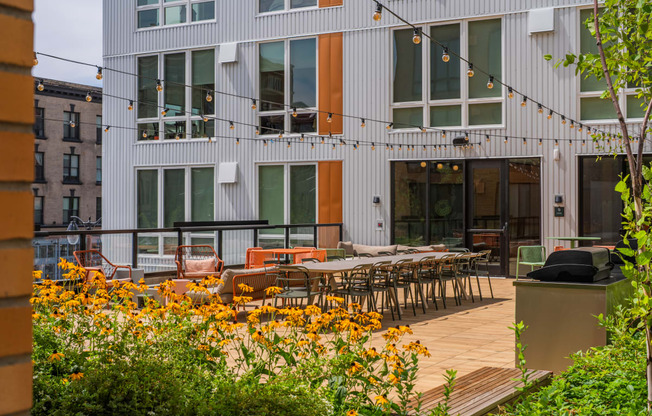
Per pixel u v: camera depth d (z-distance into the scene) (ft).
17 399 3.55
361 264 29.48
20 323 3.58
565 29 44.29
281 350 13.28
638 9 13.00
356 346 13.16
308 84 52.21
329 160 51.37
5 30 3.52
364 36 50.21
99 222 114.11
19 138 3.59
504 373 16.24
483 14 46.32
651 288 11.99
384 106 49.52
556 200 44.34
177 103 56.59
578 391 14.43
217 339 13.82
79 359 13.10
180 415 10.89
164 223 56.85
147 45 57.62
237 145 54.39
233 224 51.83
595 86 43.68
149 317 15.11
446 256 34.60
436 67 48.06
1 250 3.51
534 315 17.97
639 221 11.64
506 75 45.83
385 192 49.44
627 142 12.78
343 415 11.62
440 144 47.62
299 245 51.13
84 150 111.96
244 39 54.19
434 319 30.53
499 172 46.11
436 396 13.96
